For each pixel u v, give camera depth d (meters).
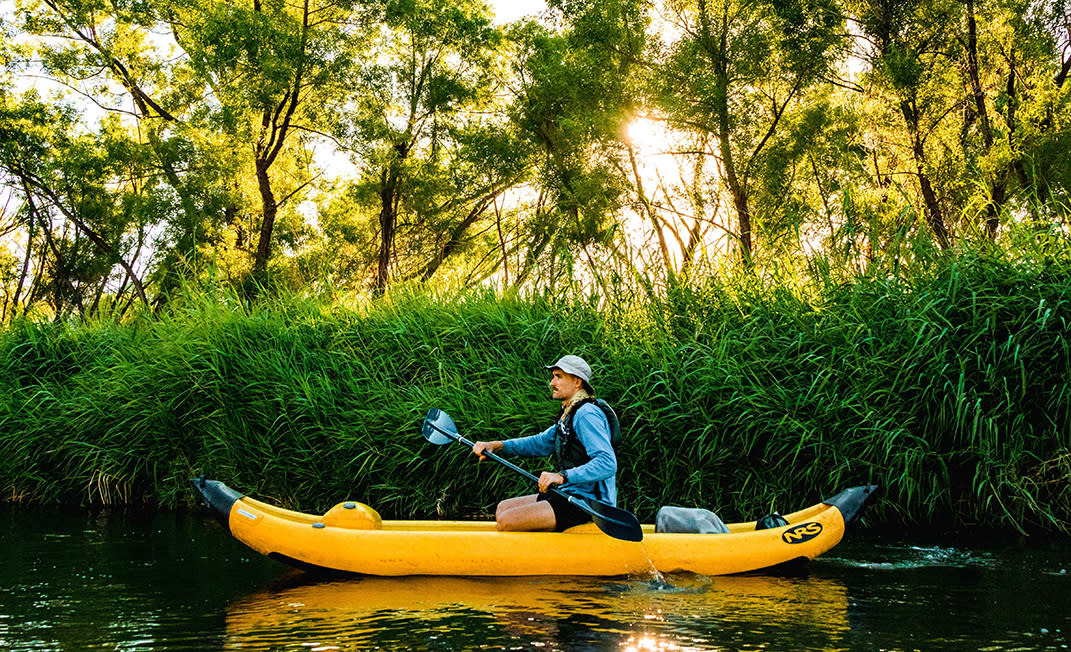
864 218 11.77
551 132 18.86
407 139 19.75
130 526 6.52
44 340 9.89
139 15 20.23
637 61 16.47
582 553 4.57
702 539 4.70
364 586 4.33
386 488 7.21
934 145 15.12
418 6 19.50
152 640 3.42
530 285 8.54
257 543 4.64
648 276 8.07
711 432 6.75
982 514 6.40
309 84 18.77
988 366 6.27
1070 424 6.27
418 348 8.12
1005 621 3.71
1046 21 15.01
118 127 20.67
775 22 15.32
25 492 8.23
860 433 6.52
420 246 20.22
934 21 14.79
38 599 4.09
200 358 7.98
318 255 19.61
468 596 4.09
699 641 3.38
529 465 6.95
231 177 18.95
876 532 6.03
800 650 3.28
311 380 7.91
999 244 7.16
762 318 7.43
